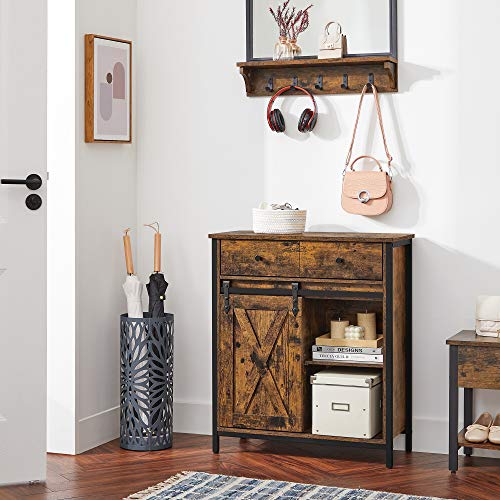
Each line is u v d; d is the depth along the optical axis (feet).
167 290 19.88
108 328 19.36
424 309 18.69
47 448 18.80
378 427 18.22
